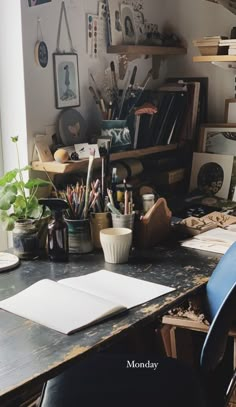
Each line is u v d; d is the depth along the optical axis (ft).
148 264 5.75
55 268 5.64
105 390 4.74
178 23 8.71
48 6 6.55
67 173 7.13
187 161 8.70
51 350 3.96
